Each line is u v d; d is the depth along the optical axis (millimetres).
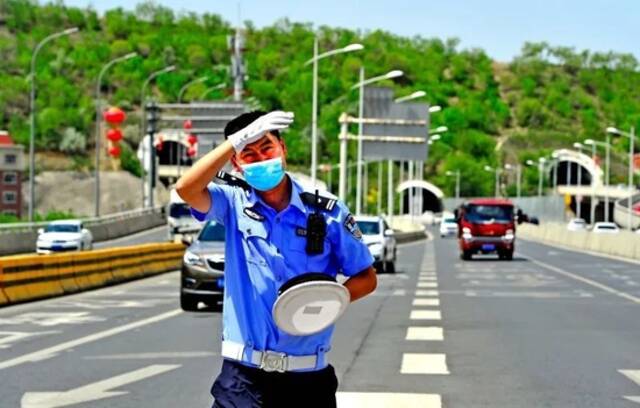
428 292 51438
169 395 21016
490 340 30578
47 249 93750
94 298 47656
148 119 107250
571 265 83562
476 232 93500
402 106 105000
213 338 31297
